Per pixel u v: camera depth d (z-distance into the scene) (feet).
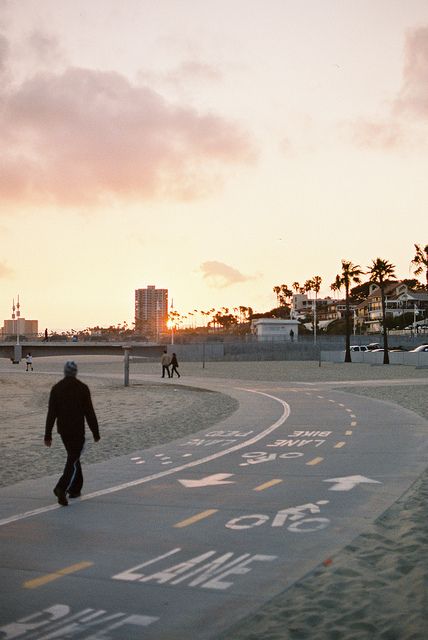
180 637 15.85
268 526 26.08
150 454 47.11
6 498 32.19
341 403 88.02
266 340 394.73
